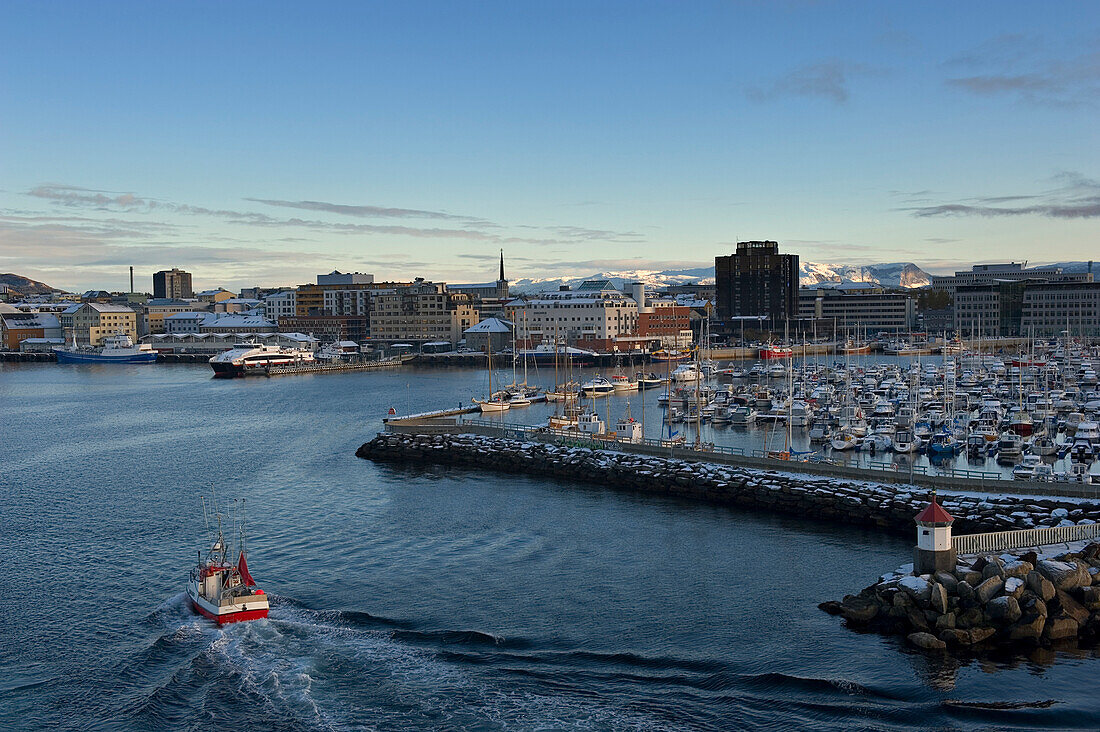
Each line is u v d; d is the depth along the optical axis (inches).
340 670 2637.8
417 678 2583.7
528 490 5032.0
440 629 2933.1
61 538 4131.4
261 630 2923.2
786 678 2544.3
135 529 4293.8
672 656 2719.0
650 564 3612.2
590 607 3137.3
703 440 7071.9
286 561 3710.6
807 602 3152.1
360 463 6018.7
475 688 2524.6
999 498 4040.4
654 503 4655.5
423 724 2330.2
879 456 6279.5
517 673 2618.1
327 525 4301.2
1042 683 2495.1
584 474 5290.4
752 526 4163.4
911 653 2696.9
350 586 3378.4
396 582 3420.3
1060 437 7003.0
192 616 3070.9
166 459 6373.0
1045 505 3912.4
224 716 2388.0
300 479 5492.1
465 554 3782.0
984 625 2758.4
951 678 2532.0
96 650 2834.6
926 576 2910.9
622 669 2642.7
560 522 4291.3
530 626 2965.1
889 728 2293.3
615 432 6466.5
